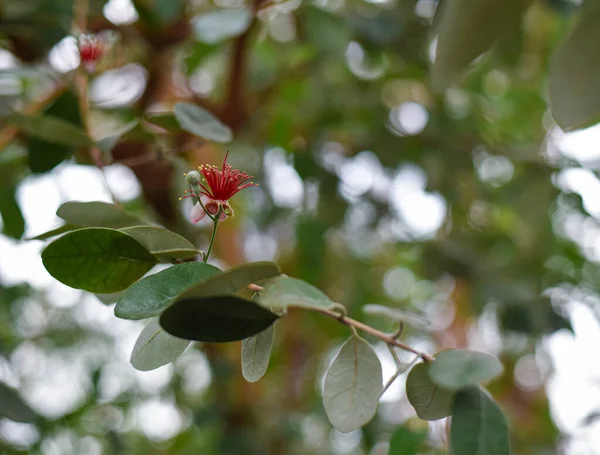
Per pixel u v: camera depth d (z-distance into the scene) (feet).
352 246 6.31
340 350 1.88
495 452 1.79
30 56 3.68
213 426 5.38
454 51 1.73
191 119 2.46
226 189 2.09
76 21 3.28
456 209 5.53
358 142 5.17
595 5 1.60
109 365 6.00
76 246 1.83
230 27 3.46
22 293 4.91
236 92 4.51
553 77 1.63
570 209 4.90
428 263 5.00
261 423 5.29
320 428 6.42
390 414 5.11
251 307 1.63
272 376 6.54
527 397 6.44
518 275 4.94
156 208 4.63
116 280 1.88
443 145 5.07
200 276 1.73
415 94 5.40
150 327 1.88
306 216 5.33
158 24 3.78
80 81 2.99
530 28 4.88
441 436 3.44
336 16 4.17
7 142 3.07
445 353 1.84
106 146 2.59
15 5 3.28
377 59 4.82
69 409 5.45
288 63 5.11
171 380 6.11
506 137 5.66
